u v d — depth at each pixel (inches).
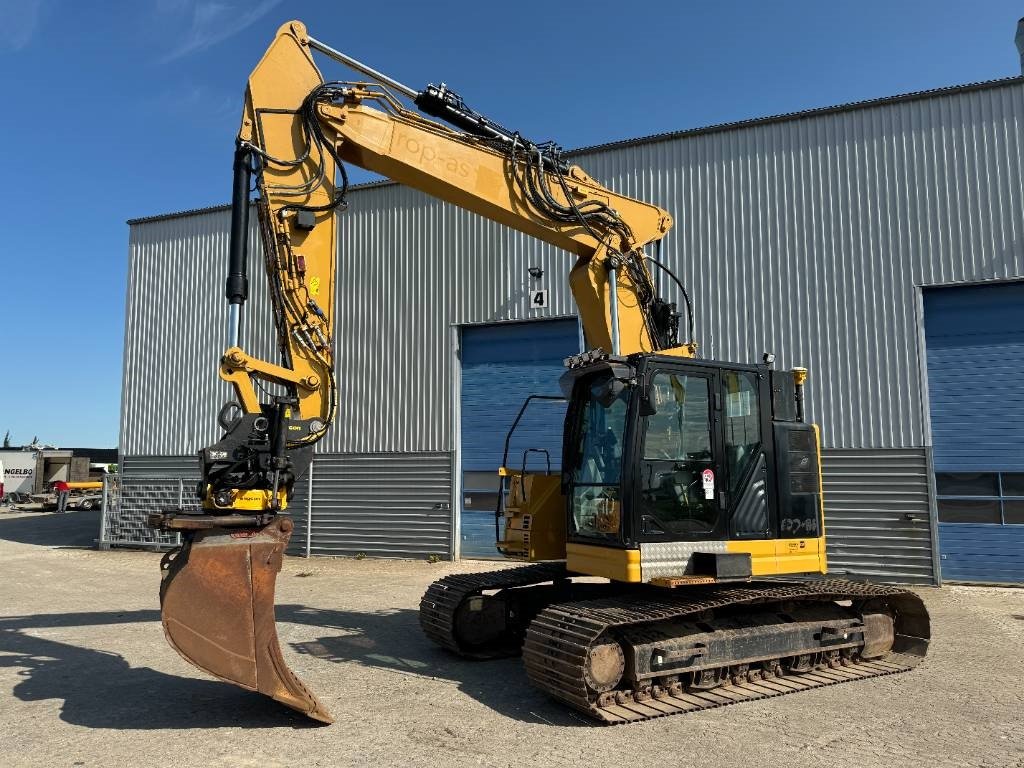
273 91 268.8
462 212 664.4
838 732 223.8
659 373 269.3
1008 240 510.6
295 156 268.8
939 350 527.8
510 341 650.2
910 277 530.6
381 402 674.2
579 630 239.0
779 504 284.7
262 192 260.1
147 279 782.5
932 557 507.8
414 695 263.0
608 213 328.8
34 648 333.4
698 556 263.4
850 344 540.1
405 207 684.1
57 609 432.1
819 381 544.7
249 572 223.5
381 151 279.1
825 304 548.4
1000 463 507.5
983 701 255.9
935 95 535.2
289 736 219.0
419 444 658.8
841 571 528.1
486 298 650.2
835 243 550.3
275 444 237.0
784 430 291.7
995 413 511.5
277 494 237.3
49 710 243.6
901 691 268.8
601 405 281.3
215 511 228.8
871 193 545.0
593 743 213.9
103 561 667.4
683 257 586.9
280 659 225.8
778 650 277.3
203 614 214.8
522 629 341.7
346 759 200.5
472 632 323.3
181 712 241.4
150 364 770.8
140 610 428.1
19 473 1956.2
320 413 258.4
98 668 298.2
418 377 665.6
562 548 307.1
